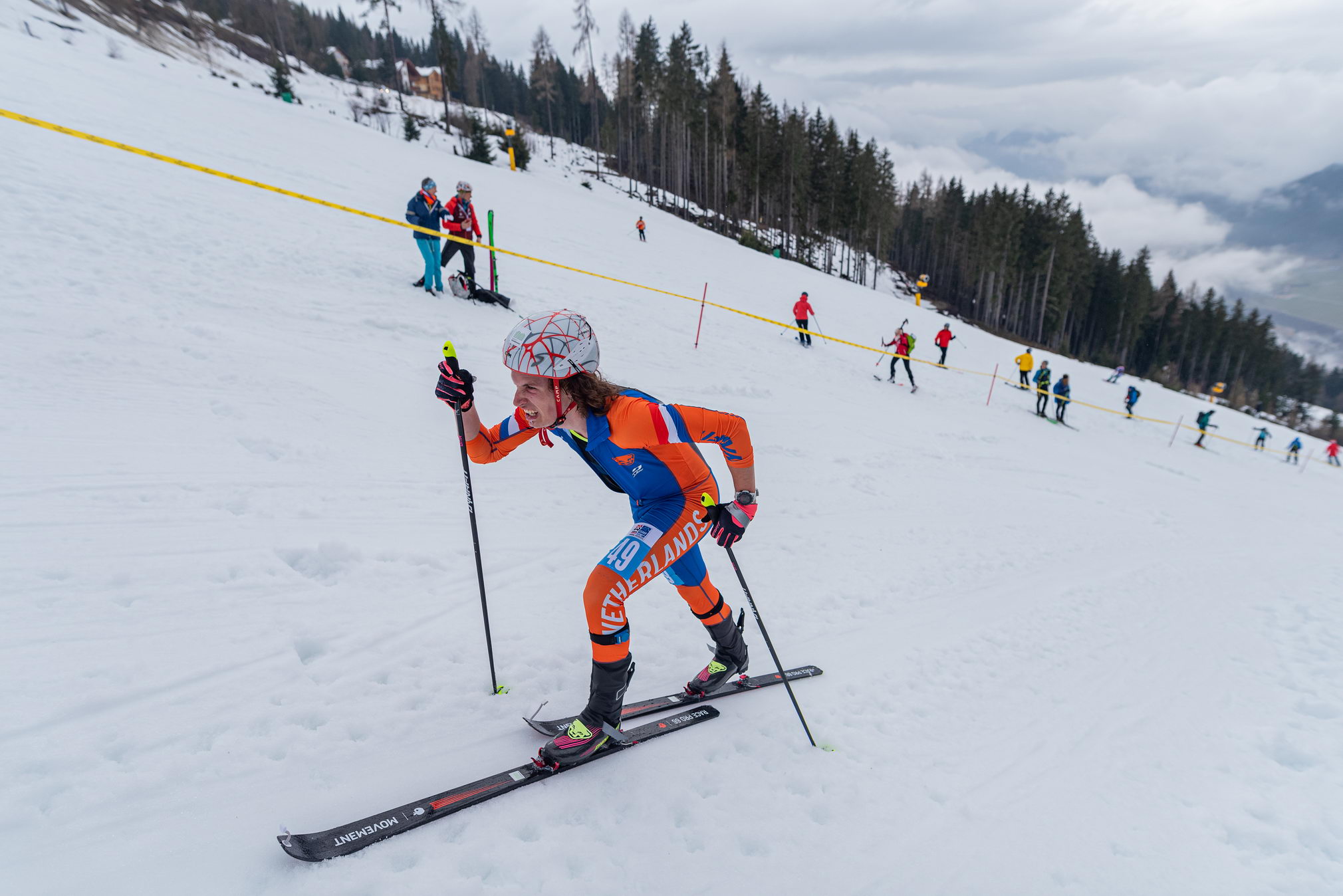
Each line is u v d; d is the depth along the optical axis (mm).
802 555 4742
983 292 67438
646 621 3398
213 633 2521
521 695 2619
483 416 5805
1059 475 10125
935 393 14938
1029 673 3518
